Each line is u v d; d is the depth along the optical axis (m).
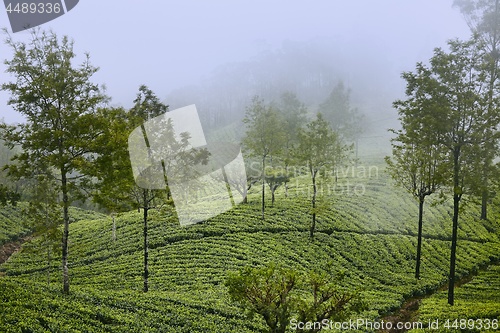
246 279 19.31
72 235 47.12
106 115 26.61
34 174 25.59
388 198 57.53
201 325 25.00
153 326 24.02
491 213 51.94
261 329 25.89
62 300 25.19
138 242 42.91
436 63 30.52
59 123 25.64
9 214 54.97
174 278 34.34
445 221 49.88
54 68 24.81
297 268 37.28
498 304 29.11
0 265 39.72
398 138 34.88
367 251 42.41
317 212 44.38
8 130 24.83
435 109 29.36
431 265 40.06
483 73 29.62
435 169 32.53
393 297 33.50
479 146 29.95
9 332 19.73
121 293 29.31
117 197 28.03
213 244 41.56
